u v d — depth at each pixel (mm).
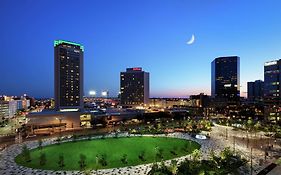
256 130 165625
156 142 132875
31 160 96188
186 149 114438
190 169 75188
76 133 163250
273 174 80562
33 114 174250
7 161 94312
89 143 128625
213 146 122812
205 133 162375
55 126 177375
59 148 117062
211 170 75938
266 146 122812
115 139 140000
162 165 78375
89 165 89812
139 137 146625
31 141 134250
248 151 112188
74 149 115500
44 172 81625
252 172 82500
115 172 82188
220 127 192250
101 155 103750
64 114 184000
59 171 82750
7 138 144375
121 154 106938
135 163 92812
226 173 80062
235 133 162750
